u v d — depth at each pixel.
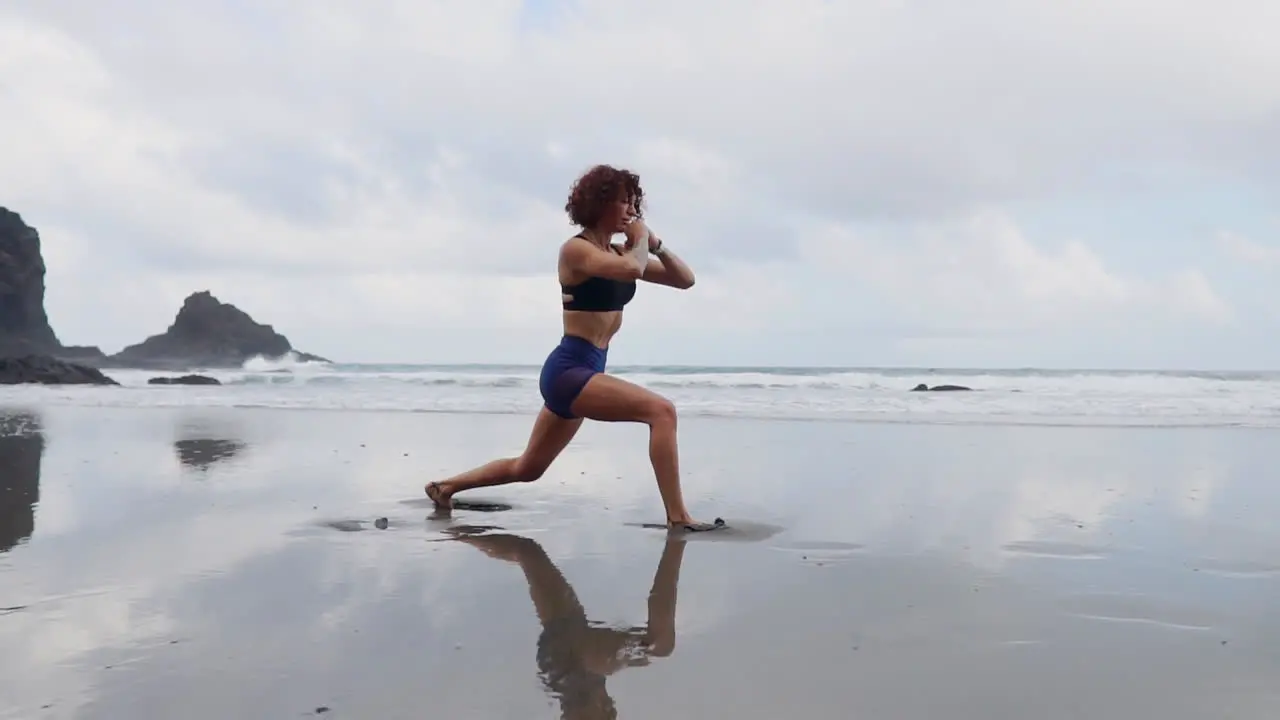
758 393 17.73
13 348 40.03
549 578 3.19
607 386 4.39
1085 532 4.07
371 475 6.03
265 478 5.86
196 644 2.41
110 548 3.66
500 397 17.02
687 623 2.65
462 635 2.52
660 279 4.79
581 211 4.39
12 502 4.83
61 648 2.37
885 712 1.96
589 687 2.10
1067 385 21.00
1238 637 2.51
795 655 2.35
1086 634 2.53
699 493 5.28
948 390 18.41
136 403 15.12
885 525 4.25
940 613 2.75
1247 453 7.44
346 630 2.55
